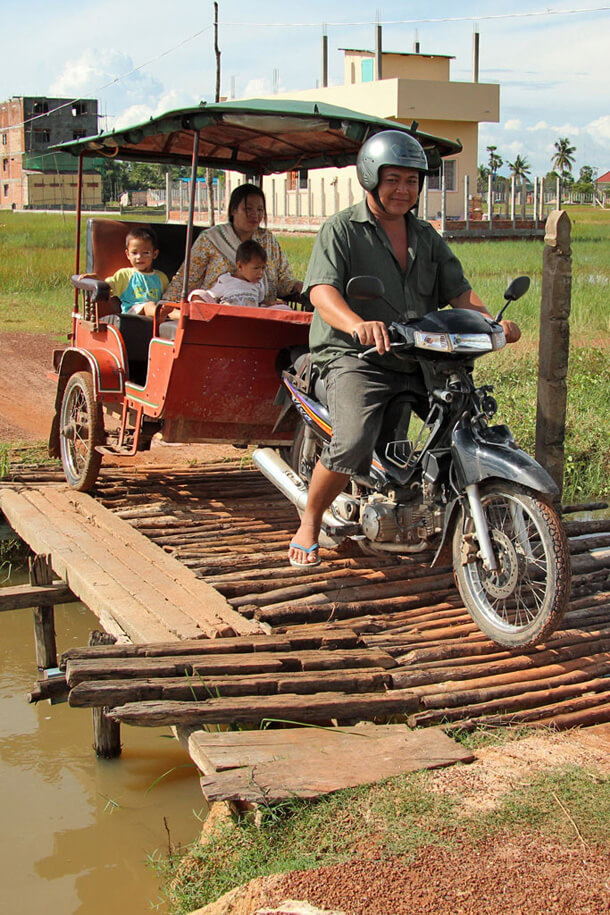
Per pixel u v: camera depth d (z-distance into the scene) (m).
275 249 6.88
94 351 6.92
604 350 13.22
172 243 7.57
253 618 4.80
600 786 3.38
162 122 5.47
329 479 4.77
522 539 4.34
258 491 7.09
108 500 6.76
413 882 2.83
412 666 4.34
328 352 4.76
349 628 4.72
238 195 6.46
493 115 37.19
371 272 4.67
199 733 3.71
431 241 4.84
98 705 3.83
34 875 3.94
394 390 4.68
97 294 6.55
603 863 2.92
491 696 4.14
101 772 4.75
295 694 4.01
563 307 5.40
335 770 3.45
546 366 5.51
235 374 5.78
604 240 36.22
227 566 5.43
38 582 5.79
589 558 5.57
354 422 4.58
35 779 4.70
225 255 6.46
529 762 3.58
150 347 5.95
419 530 4.60
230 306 5.36
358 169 4.60
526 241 35.88
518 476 4.14
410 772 3.46
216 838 3.35
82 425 6.90
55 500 6.80
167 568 5.36
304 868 2.95
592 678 4.39
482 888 2.79
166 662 4.09
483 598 4.53
